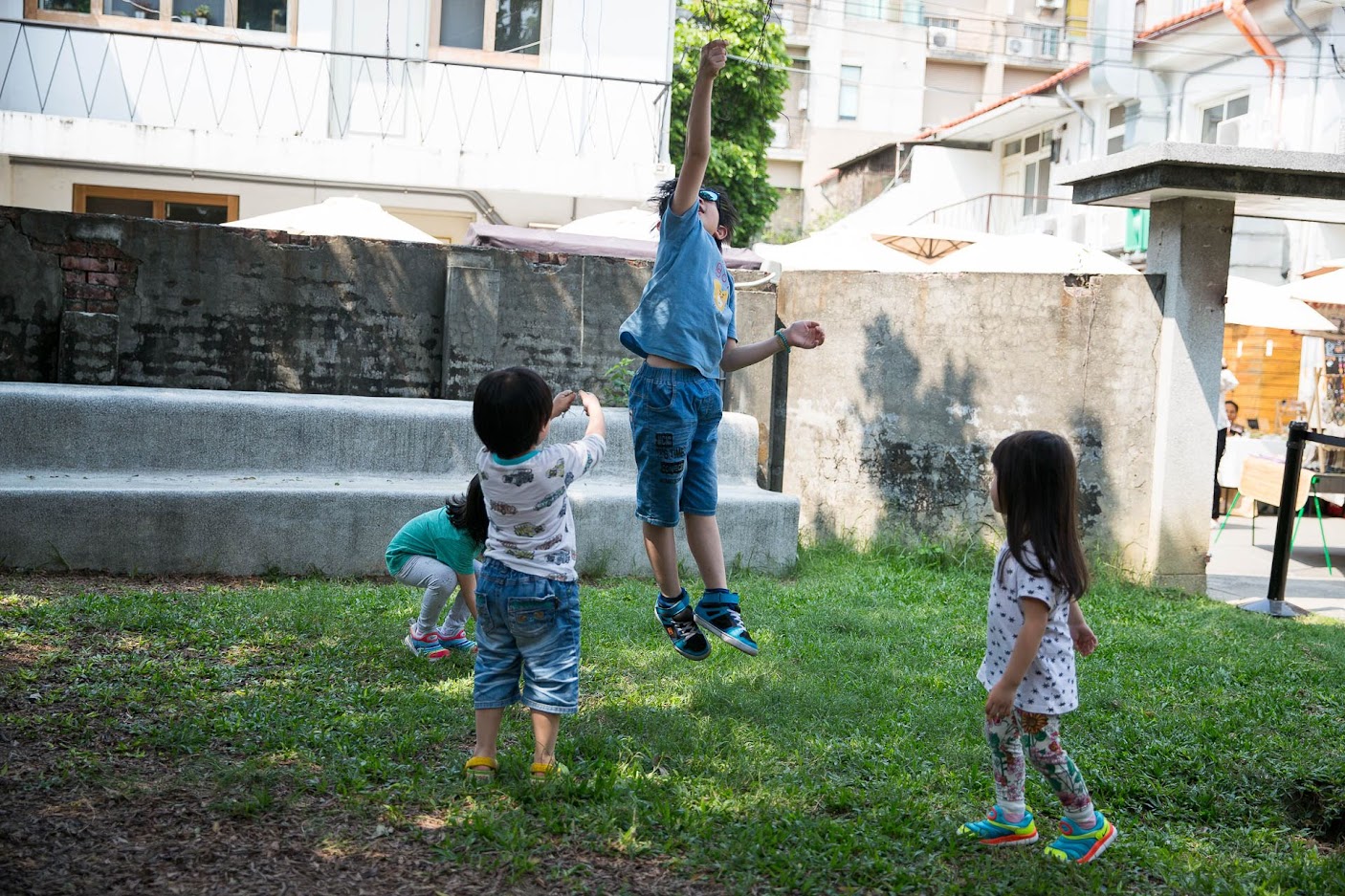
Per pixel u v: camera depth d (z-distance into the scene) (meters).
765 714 4.55
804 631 6.05
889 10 37.47
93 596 5.91
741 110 21.00
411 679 4.88
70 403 7.04
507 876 3.04
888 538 8.67
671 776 3.86
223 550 6.88
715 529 4.25
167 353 8.12
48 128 12.35
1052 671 3.31
